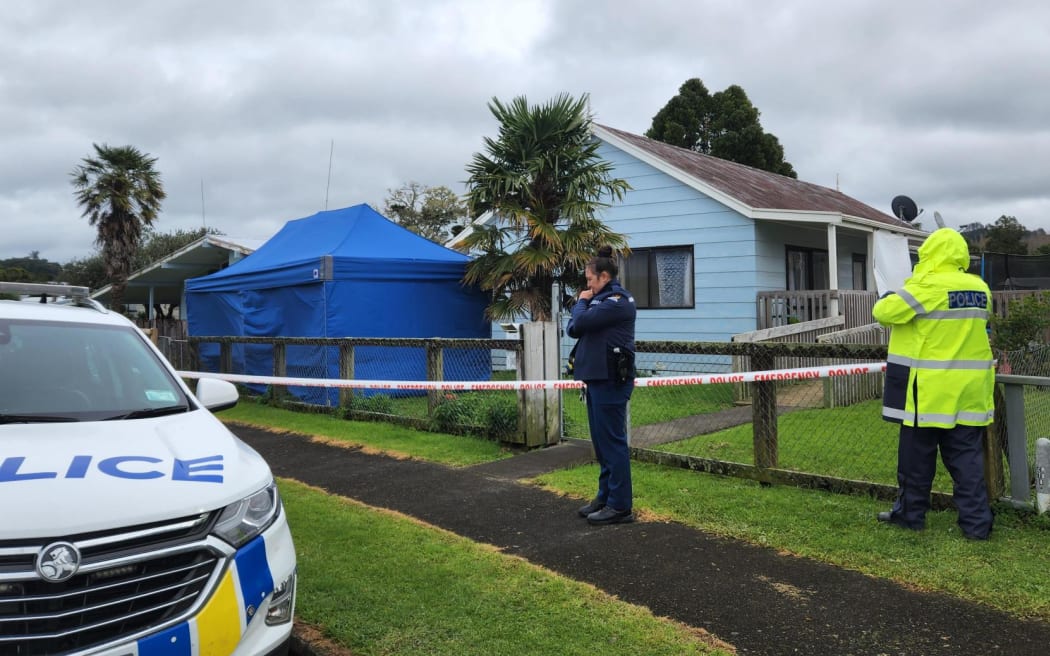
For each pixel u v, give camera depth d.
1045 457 4.79
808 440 7.61
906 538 4.68
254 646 2.82
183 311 25.33
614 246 12.48
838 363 9.48
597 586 4.23
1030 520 4.81
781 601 3.96
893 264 14.05
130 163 27.06
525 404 7.64
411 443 8.17
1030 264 20.41
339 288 11.35
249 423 10.00
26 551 2.38
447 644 3.58
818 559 4.50
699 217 13.84
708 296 13.77
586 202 11.97
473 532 5.24
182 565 2.65
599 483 5.50
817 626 3.67
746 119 35.72
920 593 3.99
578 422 8.86
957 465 4.69
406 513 5.74
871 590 4.05
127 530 2.55
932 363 4.62
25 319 4.09
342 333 11.39
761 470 6.05
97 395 3.70
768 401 6.04
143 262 39.38
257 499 3.01
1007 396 4.98
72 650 2.40
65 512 2.49
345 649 3.56
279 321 12.25
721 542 4.86
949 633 3.56
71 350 3.96
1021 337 9.58
